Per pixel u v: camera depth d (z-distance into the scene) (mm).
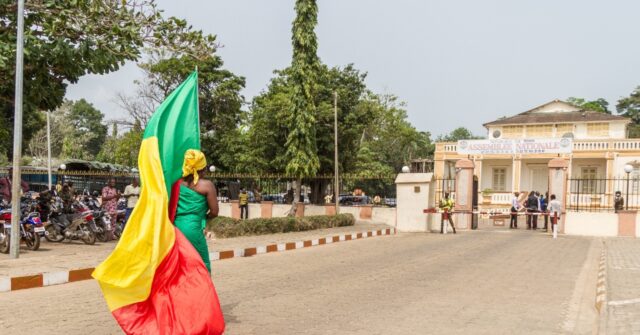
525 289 8906
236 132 36719
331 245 16266
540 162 39031
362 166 38094
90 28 12234
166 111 5453
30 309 6766
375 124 48594
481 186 40844
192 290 4723
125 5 12367
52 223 14164
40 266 9477
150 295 4695
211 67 36844
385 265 11562
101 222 14586
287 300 7555
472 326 6266
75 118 75188
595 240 19453
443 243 17062
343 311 6914
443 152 40875
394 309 7094
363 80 29375
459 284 9234
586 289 9141
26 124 31797
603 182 37031
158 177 4930
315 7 23594
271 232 18031
